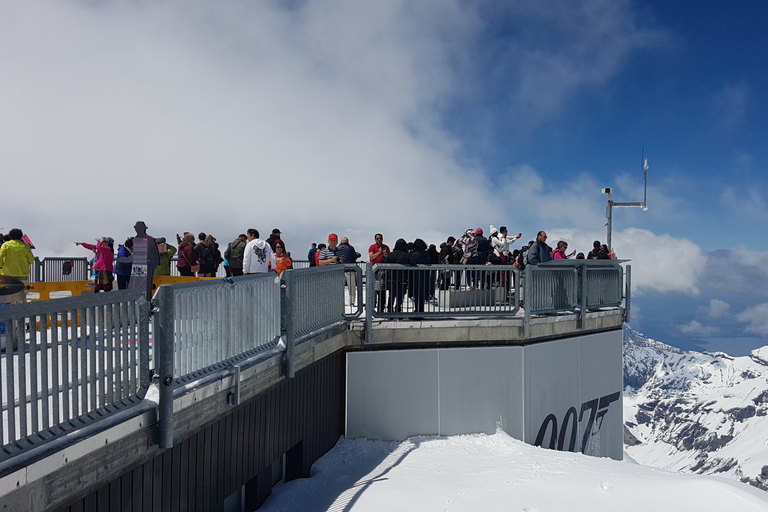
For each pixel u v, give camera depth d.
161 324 5.04
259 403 7.68
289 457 9.58
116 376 4.58
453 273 12.14
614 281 15.95
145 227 10.39
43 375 3.79
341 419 11.62
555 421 13.43
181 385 5.37
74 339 4.09
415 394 11.95
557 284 13.43
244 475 7.23
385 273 11.77
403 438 11.83
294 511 8.17
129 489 4.82
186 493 5.79
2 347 3.48
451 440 11.93
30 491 3.65
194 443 5.93
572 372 14.05
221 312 6.29
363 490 8.76
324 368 10.59
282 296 8.22
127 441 4.67
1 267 9.75
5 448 3.49
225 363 6.36
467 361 12.27
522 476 9.59
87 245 13.40
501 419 12.44
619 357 16.08
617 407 15.94
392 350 11.84
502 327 12.41
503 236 16.22
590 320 14.59
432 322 11.95
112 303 4.51
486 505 8.17
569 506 8.20
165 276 14.34
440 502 8.25
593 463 10.70
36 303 3.70
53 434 3.87
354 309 12.80
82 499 4.24
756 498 8.19
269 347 7.76
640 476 9.60
